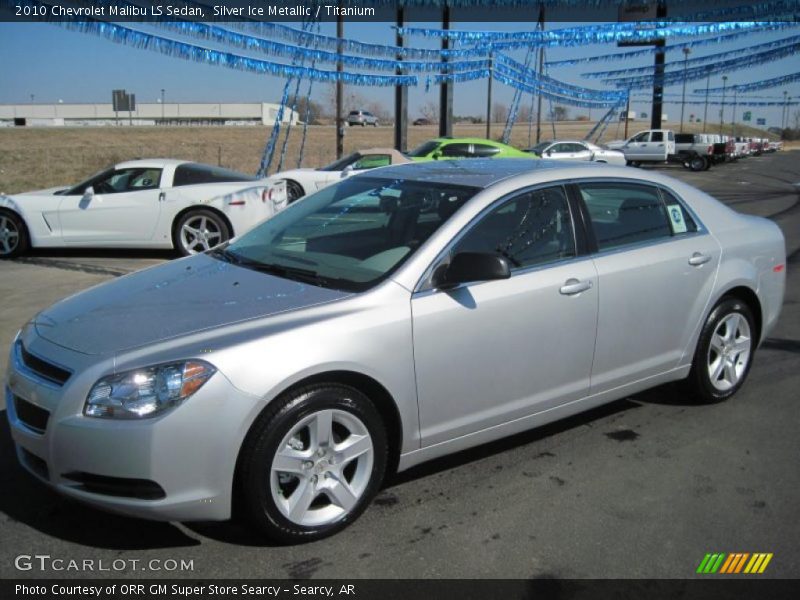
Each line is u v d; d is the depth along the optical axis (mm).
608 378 4137
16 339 3510
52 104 95312
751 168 39406
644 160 38312
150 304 3381
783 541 3256
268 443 2971
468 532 3299
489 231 3707
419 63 13625
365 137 52969
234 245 4293
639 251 4219
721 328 4770
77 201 9859
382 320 3240
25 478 3740
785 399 4984
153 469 2809
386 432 3387
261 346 2955
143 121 94125
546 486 3738
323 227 4090
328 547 3168
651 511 3498
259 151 38281
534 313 3701
